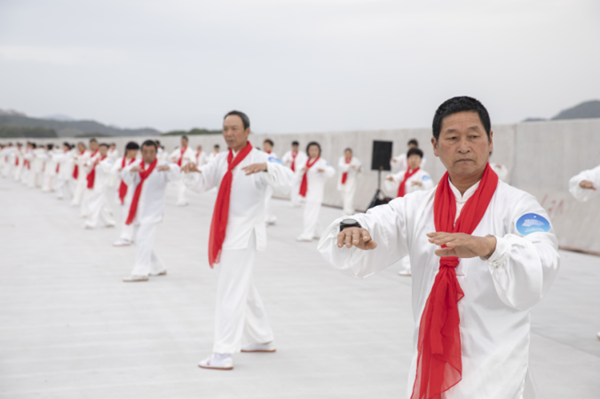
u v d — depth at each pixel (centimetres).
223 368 448
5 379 424
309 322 584
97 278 779
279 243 1116
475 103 203
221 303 453
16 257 925
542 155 1201
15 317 589
